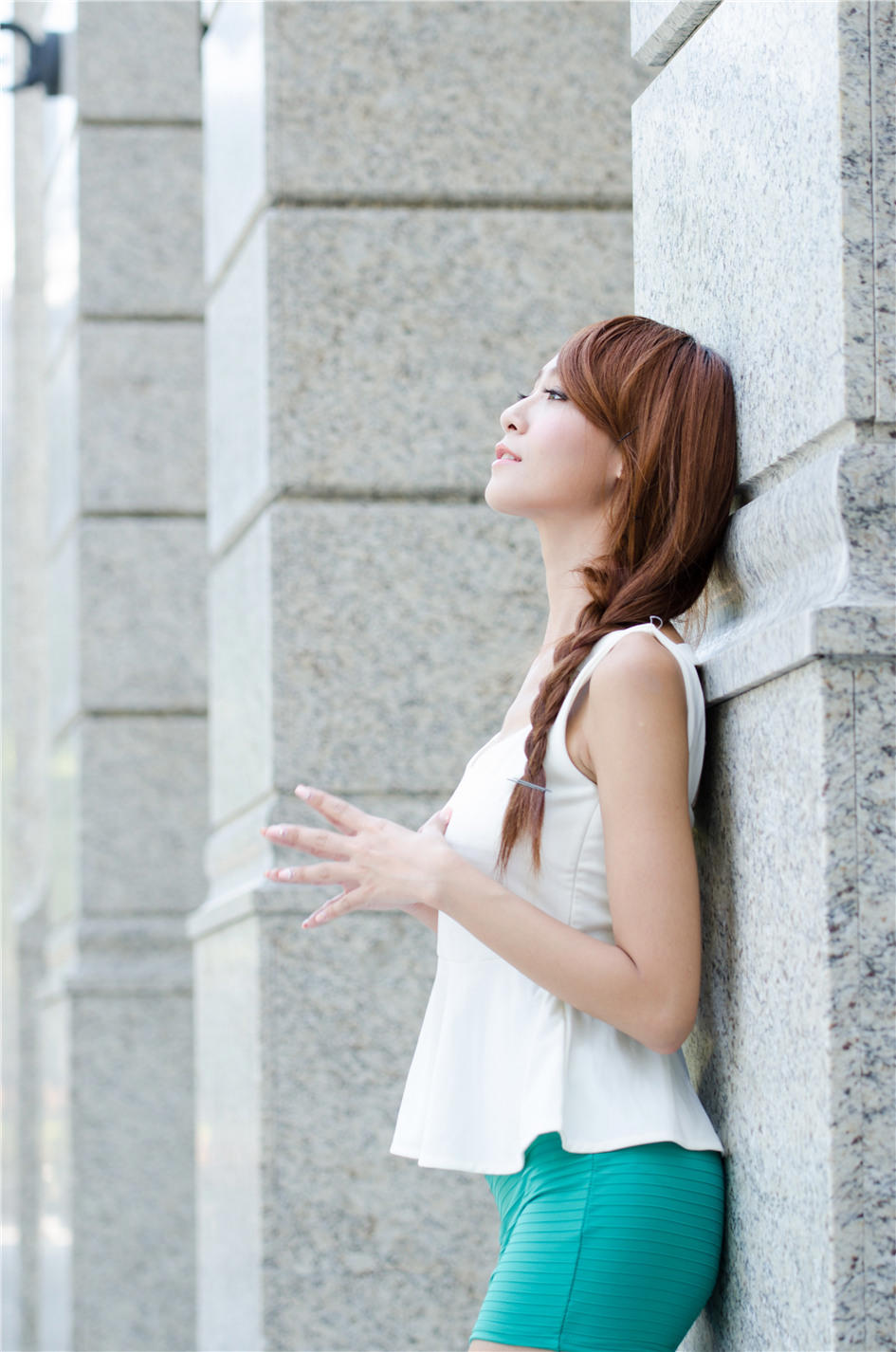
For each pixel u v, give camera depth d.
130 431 7.55
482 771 2.55
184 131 7.71
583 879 2.40
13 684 10.31
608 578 2.54
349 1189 4.04
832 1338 2.02
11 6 8.82
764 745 2.29
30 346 10.33
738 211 2.54
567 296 4.38
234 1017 4.32
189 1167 7.08
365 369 4.32
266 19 4.39
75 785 7.43
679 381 2.55
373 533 4.27
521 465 2.64
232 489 4.74
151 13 7.75
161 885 7.30
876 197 2.17
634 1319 2.25
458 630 4.26
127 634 7.43
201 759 7.41
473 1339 2.30
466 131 4.39
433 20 4.43
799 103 2.30
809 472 2.25
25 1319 8.70
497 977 2.46
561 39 4.45
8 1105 10.15
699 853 2.59
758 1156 2.29
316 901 4.10
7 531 10.31
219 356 5.01
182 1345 6.97
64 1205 7.16
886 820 2.08
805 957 2.13
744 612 2.51
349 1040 4.08
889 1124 2.05
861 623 2.07
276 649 4.22
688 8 2.71
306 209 4.35
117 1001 7.11
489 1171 2.36
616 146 4.43
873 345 2.16
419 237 4.37
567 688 2.42
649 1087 2.34
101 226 7.64
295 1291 4.00
